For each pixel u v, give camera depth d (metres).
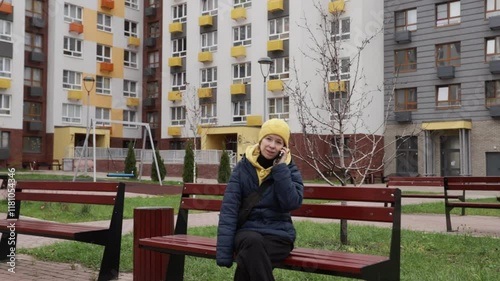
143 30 52.94
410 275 5.92
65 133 45.59
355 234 9.16
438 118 36.19
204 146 42.59
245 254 4.01
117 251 5.90
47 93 46.53
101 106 49.38
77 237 5.63
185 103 45.31
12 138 42.50
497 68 33.50
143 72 52.56
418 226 11.17
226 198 4.30
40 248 7.80
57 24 46.31
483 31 34.69
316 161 10.05
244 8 41.25
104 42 49.81
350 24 35.69
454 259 7.00
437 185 13.75
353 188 4.48
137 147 52.12
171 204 15.52
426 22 36.94
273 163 4.34
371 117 36.16
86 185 6.33
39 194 6.94
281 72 38.75
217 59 43.28
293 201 4.16
